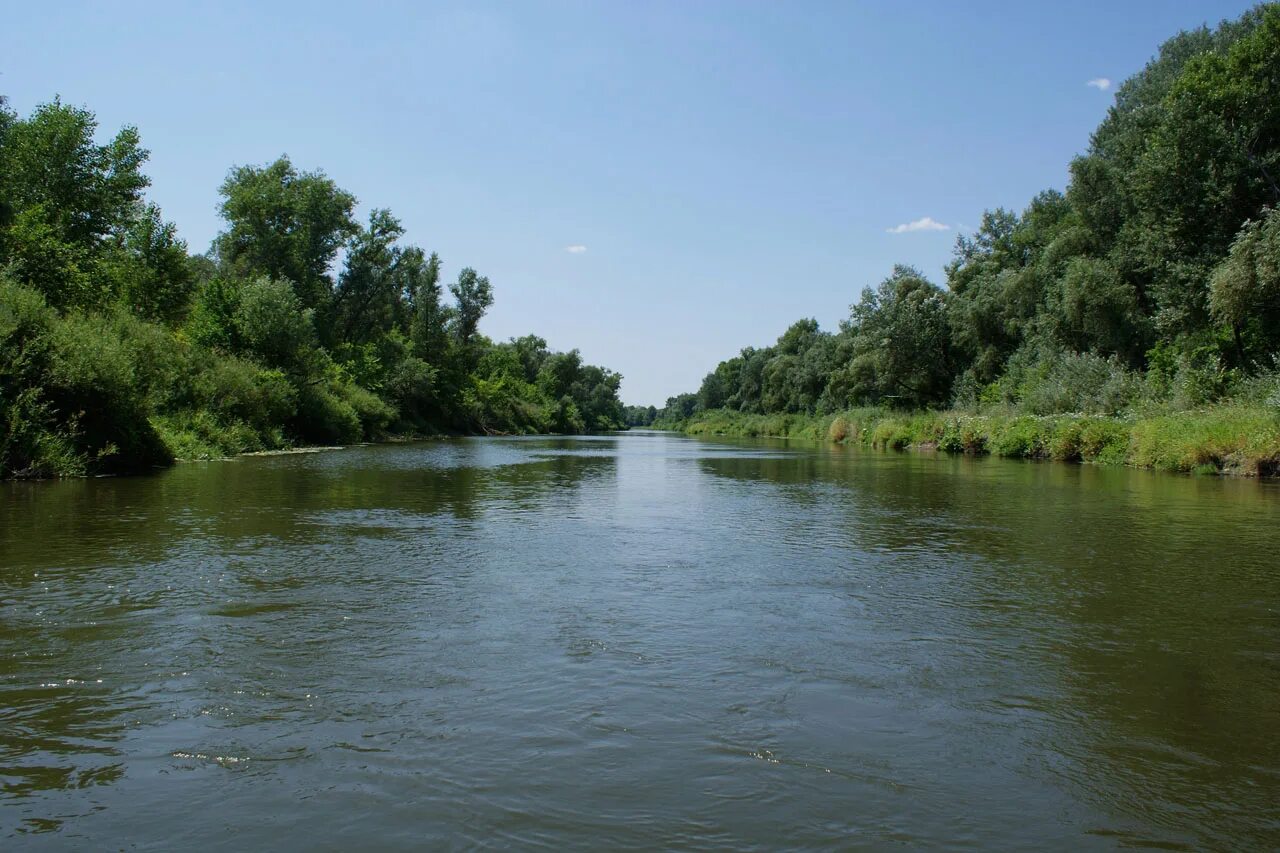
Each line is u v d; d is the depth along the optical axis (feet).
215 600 19.71
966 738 11.99
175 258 120.67
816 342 266.57
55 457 51.21
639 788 10.28
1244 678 14.66
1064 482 56.90
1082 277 106.52
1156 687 14.20
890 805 9.93
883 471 70.49
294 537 29.45
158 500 40.06
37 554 25.23
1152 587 22.20
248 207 159.94
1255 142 91.97
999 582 22.67
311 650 15.81
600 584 22.16
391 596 20.44
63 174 112.27
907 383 166.50
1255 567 24.84
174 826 9.27
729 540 30.09
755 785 10.41
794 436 227.81
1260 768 11.06
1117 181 115.03
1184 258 93.56
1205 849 9.00
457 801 9.89
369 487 49.55
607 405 420.36
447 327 257.75
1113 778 10.73
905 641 16.89
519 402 274.77
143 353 76.13
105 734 11.80
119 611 18.51
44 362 52.54
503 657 15.52
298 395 110.32
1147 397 86.69
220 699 13.20
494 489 50.29
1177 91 96.73
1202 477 61.57
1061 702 13.44
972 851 8.93
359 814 9.57
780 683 14.25
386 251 189.78
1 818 9.41
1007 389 126.82
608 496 46.85
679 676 14.57
